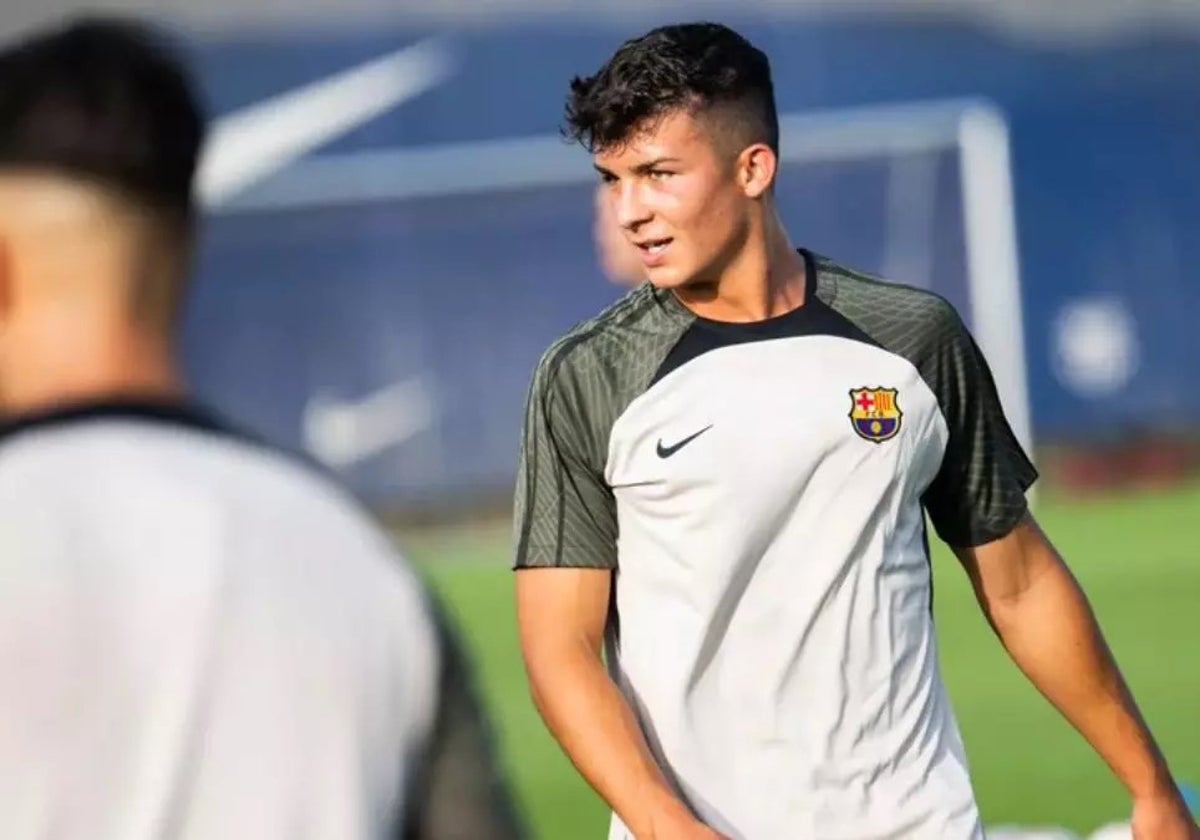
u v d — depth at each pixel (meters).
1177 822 11.70
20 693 5.34
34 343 5.76
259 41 44.66
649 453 10.91
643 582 11.02
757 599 10.88
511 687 28.88
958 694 27.88
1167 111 46.81
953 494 11.42
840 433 10.87
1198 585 34.41
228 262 43.75
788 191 46.19
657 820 10.44
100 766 5.39
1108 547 38.41
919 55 46.62
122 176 5.69
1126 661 29.17
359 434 44.06
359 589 5.78
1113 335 46.38
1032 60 46.69
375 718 5.69
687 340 11.02
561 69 45.59
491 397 44.53
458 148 44.75
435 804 5.81
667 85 10.80
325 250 44.12
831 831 10.82
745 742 10.85
